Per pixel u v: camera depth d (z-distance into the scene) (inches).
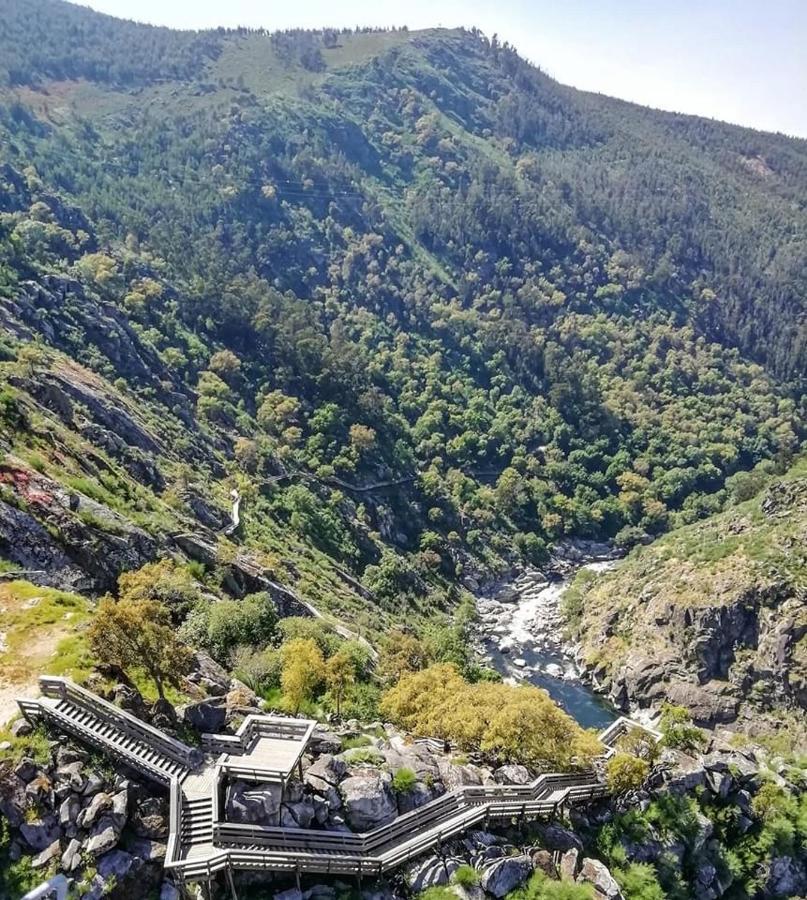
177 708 1566.2
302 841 1293.1
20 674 1555.1
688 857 1811.0
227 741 1435.8
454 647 3378.4
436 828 1434.5
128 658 1508.4
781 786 2050.9
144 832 1254.9
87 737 1344.7
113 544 2714.1
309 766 1456.7
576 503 7145.7
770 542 4448.8
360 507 5930.1
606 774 1849.2
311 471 6151.6
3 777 1253.1
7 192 7445.9
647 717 3976.4
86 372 5039.4
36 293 5541.3
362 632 3759.8
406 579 5260.8
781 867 1903.3
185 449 5162.4
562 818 1702.8
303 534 5078.7
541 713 1857.8
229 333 7204.7
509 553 6432.1
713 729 3818.9
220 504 4601.4
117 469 3786.9
